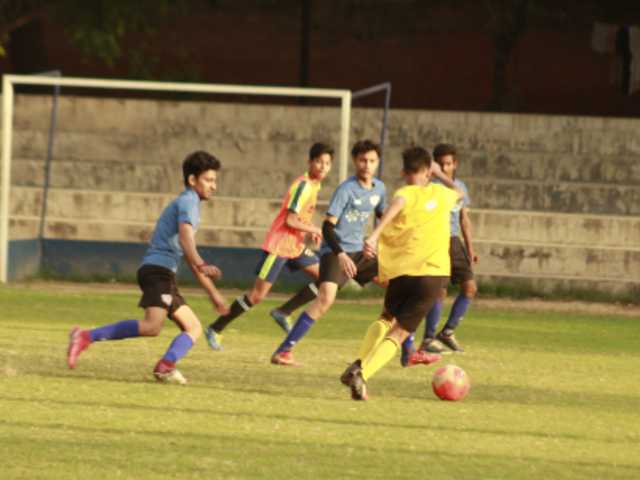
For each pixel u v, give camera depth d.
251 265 61.91
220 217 69.81
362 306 55.22
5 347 36.16
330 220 35.09
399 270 29.50
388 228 29.94
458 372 29.77
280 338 42.56
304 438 23.83
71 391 28.28
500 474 21.33
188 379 31.22
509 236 67.25
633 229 66.44
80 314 47.47
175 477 19.98
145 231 67.94
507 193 73.38
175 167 76.81
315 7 129.25
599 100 117.38
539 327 49.44
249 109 79.19
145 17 90.38
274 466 21.14
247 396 28.80
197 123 79.38
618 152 77.06
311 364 35.56
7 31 88.56
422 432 25.14
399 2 128.50
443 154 40.78
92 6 87.06
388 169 77.56
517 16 94.75
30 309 48.47
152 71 103.44
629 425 27.27
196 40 123.19
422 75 121.81
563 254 63.38
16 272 61.00
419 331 46.81
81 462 20.81
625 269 63.03
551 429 26.28
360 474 20.81
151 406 26.69
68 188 77.31
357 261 36.16
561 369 36.94
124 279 62.78
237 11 127.94
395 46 123.81
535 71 120.56
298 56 122.88
